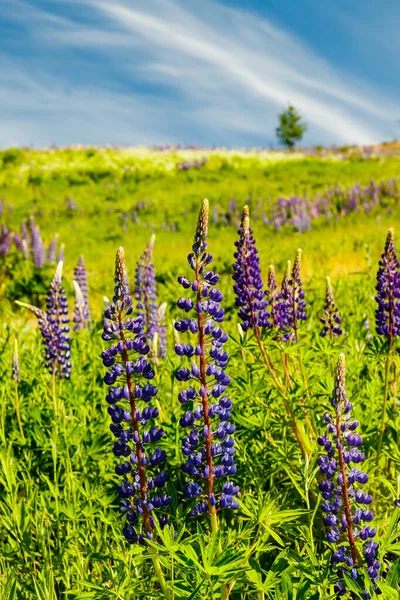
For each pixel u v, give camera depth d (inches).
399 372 185.0
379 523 122.6
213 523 102.7
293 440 162.6
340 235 892.6
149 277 254.5
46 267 601.6
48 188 1774.1
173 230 1210.6
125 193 1683.1
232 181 1786.4
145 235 1159.6
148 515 101.8
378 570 99.0
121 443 103.7
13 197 1697.8
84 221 1390.3
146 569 120.0
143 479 102.7
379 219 943.0
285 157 2150.6
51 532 139.1
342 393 102.7
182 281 102.7
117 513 140.6
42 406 198.1
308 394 157.0
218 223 1183.6
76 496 146.6
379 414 166.2
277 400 166.1
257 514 103.7
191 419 103.4
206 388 104.0
